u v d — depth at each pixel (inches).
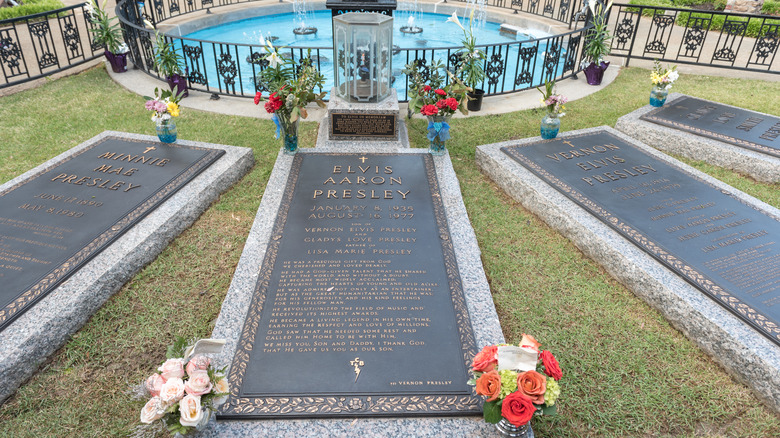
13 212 181.3
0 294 144.9
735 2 526.6
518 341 149.3
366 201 197.0
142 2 513.3
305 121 298.8
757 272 157.8
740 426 126.4
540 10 598.9
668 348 147.6
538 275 177.8
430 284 153.4
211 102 323.3
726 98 332.8
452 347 131.9
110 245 169.0
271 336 133.7
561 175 216.8
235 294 151.2
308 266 159.9
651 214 189.3
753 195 221.1
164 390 95.5
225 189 222.7
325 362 126.3
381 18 245.8
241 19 587.2
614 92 346.6
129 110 305.3
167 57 318.7
